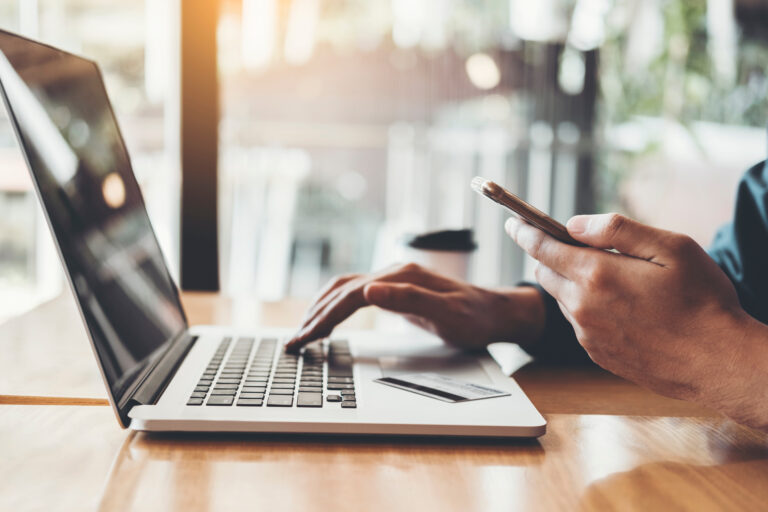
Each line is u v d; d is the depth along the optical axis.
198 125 1.26
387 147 3.33
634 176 3.12
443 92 3.35
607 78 3.10
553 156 3.13
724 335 0.55
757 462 0.54
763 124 2.99
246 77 3.51
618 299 0.56
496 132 3.18
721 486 0.49
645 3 3.01
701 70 3.02
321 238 3.35
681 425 0.62
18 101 0.57
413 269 0.85
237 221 2.99
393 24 3.36
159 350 0.70
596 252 0.57
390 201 3.33
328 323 0.78
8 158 2.79
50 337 0.90
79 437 0.56
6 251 2.81
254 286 3.00
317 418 0.56
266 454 0.53
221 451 0.53
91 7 2.95
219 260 1.30
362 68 3.39
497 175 3.18
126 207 0.80
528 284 0.93
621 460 0.54
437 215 3.22
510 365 0.84
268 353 0.76
